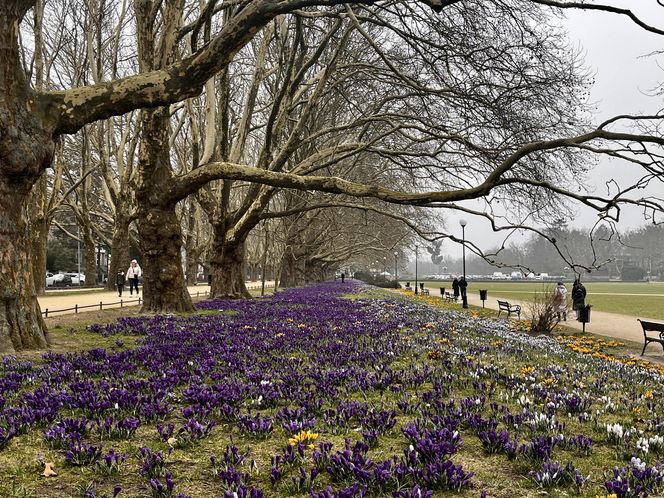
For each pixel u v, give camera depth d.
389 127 27.25
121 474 3.86
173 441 4.54
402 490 3.41
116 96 10.37
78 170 42.84
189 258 53.41
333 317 17.78
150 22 16.84
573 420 5.64
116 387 6.55
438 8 9.44
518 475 3.90
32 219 33.03
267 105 30.31
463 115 17.31
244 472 3.88
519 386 7.11
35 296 10.64
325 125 34.88
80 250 76.31
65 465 4.04
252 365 8.36
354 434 4.87
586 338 17.33
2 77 9.27
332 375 7.26
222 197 25.80
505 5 13.73
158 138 16.91
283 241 41.72
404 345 11.05
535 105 15.94
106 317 18.47
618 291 68.56
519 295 55.06
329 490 3.08
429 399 6.20
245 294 28.02
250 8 9.87
